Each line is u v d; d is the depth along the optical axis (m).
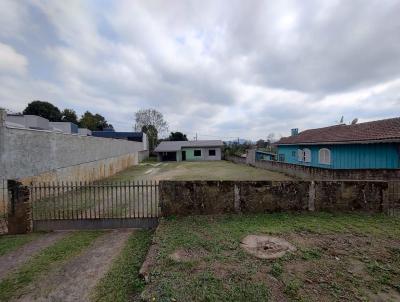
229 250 5.19
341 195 8.06
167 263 4.64
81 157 15.70
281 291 3.74
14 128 9.59
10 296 4.15
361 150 13.85
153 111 58.34
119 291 4.15
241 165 29.86
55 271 4.96
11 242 6.55
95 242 6.50
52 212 9.09
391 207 8.29
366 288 3.83
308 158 19.69
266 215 7.73
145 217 7.68
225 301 3.51
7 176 9.18
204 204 7.87
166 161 40.03
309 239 5.76
